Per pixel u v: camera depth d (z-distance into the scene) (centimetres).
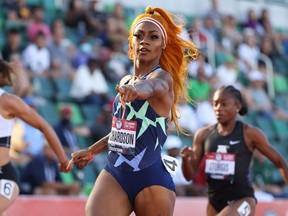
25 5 3450
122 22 3684
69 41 3441
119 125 1292
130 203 1289
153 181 1280
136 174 1277
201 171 2612
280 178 3256
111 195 1269
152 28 1315
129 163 1278
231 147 1769
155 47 1315
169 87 1266
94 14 3672
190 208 2316
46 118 3019
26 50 3112
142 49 1312
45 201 2038
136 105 1282
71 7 3572
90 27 3588
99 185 1283
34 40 3228
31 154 2547
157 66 1327
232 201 1756
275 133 3794
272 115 3847
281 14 4866
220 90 1786
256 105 3800
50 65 3178
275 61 4391
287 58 4481
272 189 3041
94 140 2873
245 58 4109
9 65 1514
